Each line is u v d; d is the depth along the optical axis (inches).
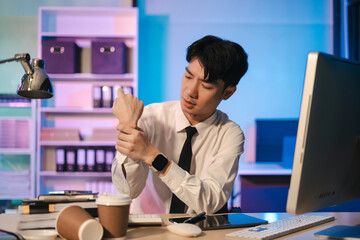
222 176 57.1
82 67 169.9
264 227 46.6
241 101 180.5
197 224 47.9
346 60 41.4
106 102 162.4
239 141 64.7
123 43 162.4
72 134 161.9
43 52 160.2
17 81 174.4
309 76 36.6
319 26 182.9
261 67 181.3
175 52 179.3
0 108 172.1
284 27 182.2
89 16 171.9
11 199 160.9
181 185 50.8
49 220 43.7
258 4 181.9
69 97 170.2
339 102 40.6
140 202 69.5
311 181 38.0
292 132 170.9
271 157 171.5
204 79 56.3
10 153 161.6
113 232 39.3
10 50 175.8
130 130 50.7
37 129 164.6
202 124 64.1
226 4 181.3
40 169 160.9
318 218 52.8
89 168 158.2
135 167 55.6
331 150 40.1
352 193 45.8
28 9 176.2
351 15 177.3
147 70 178.5
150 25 179.2
